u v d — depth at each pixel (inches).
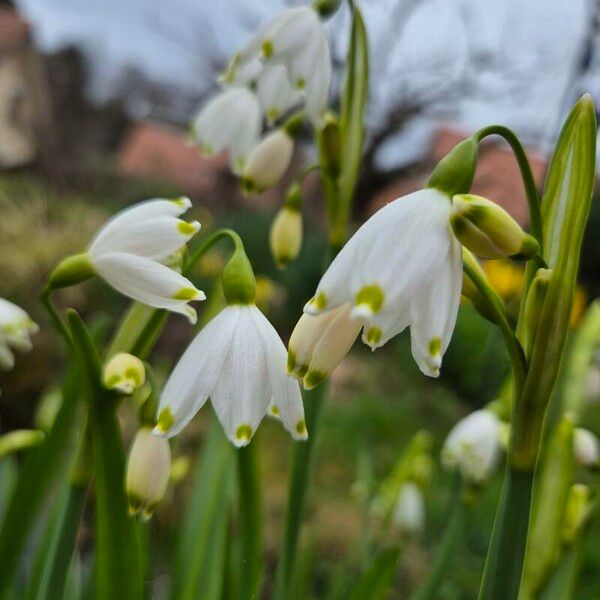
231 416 4.4
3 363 6.5
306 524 15.3
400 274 3.9
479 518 16.4
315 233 46.3
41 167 59.9
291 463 6.6
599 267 41.1
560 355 4.4
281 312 37.8
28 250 17.9
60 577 5.2
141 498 4.9
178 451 15.9
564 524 6.1
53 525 6.6
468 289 4.5
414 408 27.0
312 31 6.4
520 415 4.4
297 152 51.9
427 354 3.9
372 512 10.6
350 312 4.1
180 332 20.3
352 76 6.5
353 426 23.5
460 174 4.1
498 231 4.0
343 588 11.3
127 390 4.7
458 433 8.0
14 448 7.6
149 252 4.9
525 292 4.6
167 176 64.2
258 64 7.0
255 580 6.1
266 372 4.5
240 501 6.0
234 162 7.9
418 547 15.2
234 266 4.6
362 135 6.6
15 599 7.1
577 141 4.4
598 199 41.4
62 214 21.7
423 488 10.0
